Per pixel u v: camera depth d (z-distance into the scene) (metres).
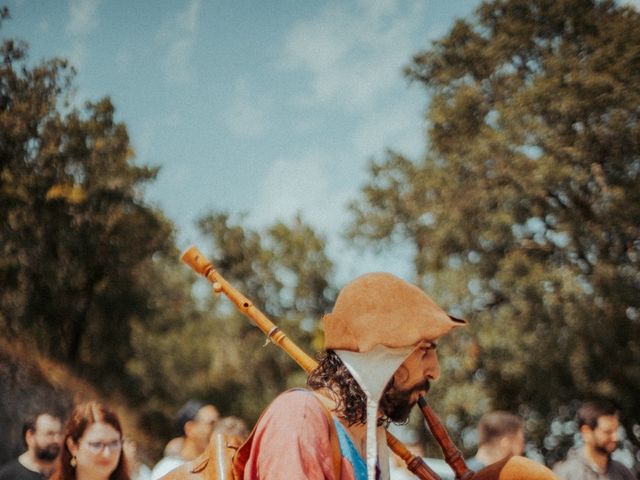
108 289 22.19
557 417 21.22
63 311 21.30
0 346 16.92
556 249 21.28
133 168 21.20
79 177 20.36
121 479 3.92
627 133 19.91
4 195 19.50
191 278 31.61
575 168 20.47
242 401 33.19
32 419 4.34
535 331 20.67
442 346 21.88
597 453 5.46
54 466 3.91
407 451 2.44
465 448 21.91
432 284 22.27
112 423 3.85
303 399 2.22
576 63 20.66
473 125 22.14
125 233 21.77
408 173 23.36
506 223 20.66
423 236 23.14
